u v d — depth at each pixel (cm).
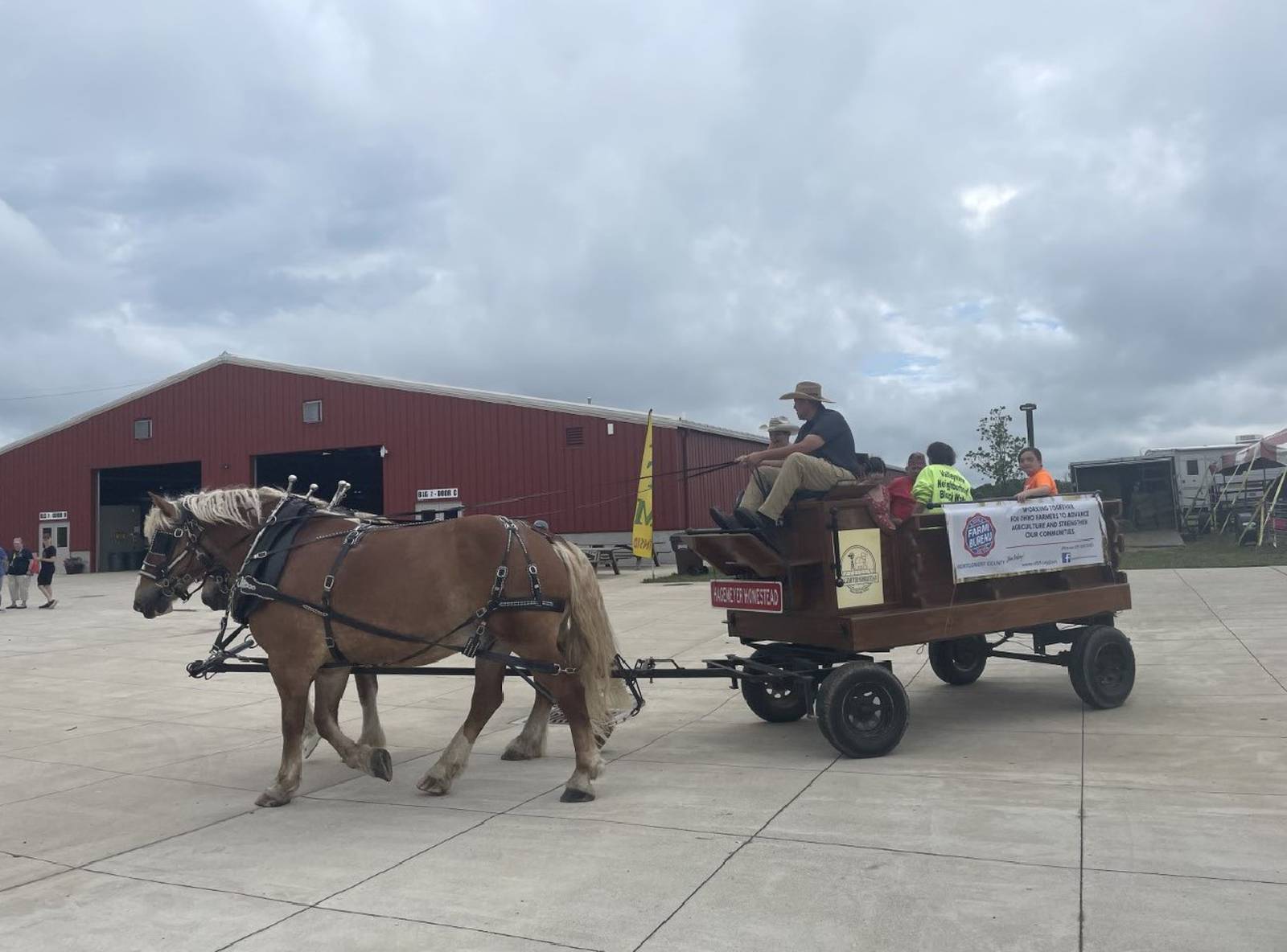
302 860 470
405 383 3256
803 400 688
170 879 449
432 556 567
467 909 397
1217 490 2961
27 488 4047
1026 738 658
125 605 2098
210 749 738
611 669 612
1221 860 413
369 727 687
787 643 707
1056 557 736
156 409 3766
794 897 396
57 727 827
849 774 586
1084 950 337
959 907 378
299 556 584
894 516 662
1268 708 705
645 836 482
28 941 382
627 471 2908
